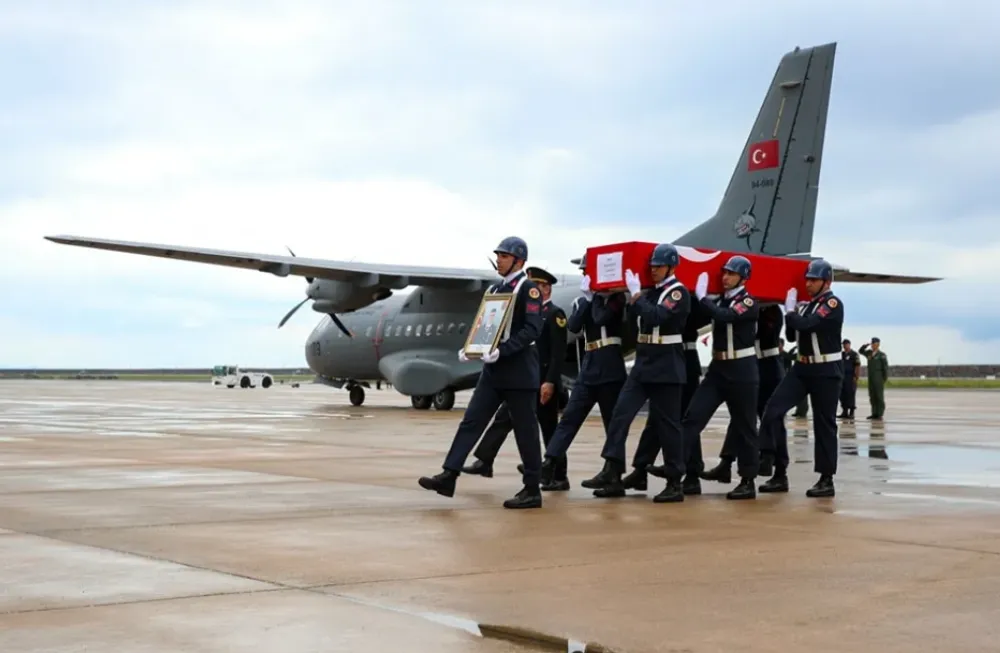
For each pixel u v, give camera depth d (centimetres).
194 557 698
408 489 1090
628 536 798
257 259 2886
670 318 1006
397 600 578
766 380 1221
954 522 866
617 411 1052
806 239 2402
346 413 2950
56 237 2683
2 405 3478
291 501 989
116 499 993
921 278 3064
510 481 1186
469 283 3116
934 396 4922
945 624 527
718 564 682
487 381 973
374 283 3042
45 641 489
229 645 485
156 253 2811
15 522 845
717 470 1152
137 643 487
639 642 496
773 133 2459
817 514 924
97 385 8112
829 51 2384
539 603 572
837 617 542
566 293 2952
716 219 2564
